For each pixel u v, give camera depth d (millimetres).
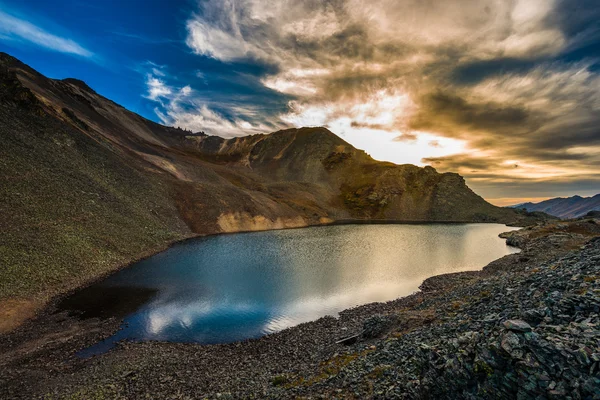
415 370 13133
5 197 48719
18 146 65938
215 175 198125
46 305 35938
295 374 18969
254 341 28188
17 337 28500
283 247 85188
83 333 29859
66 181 67812
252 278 50531
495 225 180750
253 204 147750
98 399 18531
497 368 9242
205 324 32344
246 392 17000
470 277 47875
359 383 14352
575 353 7957
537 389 8055
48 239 46594
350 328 29188
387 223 190000
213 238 100250
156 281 47406
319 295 42031
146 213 88562
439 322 19391
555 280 15375
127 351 26281
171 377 21141
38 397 19219
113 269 51562
